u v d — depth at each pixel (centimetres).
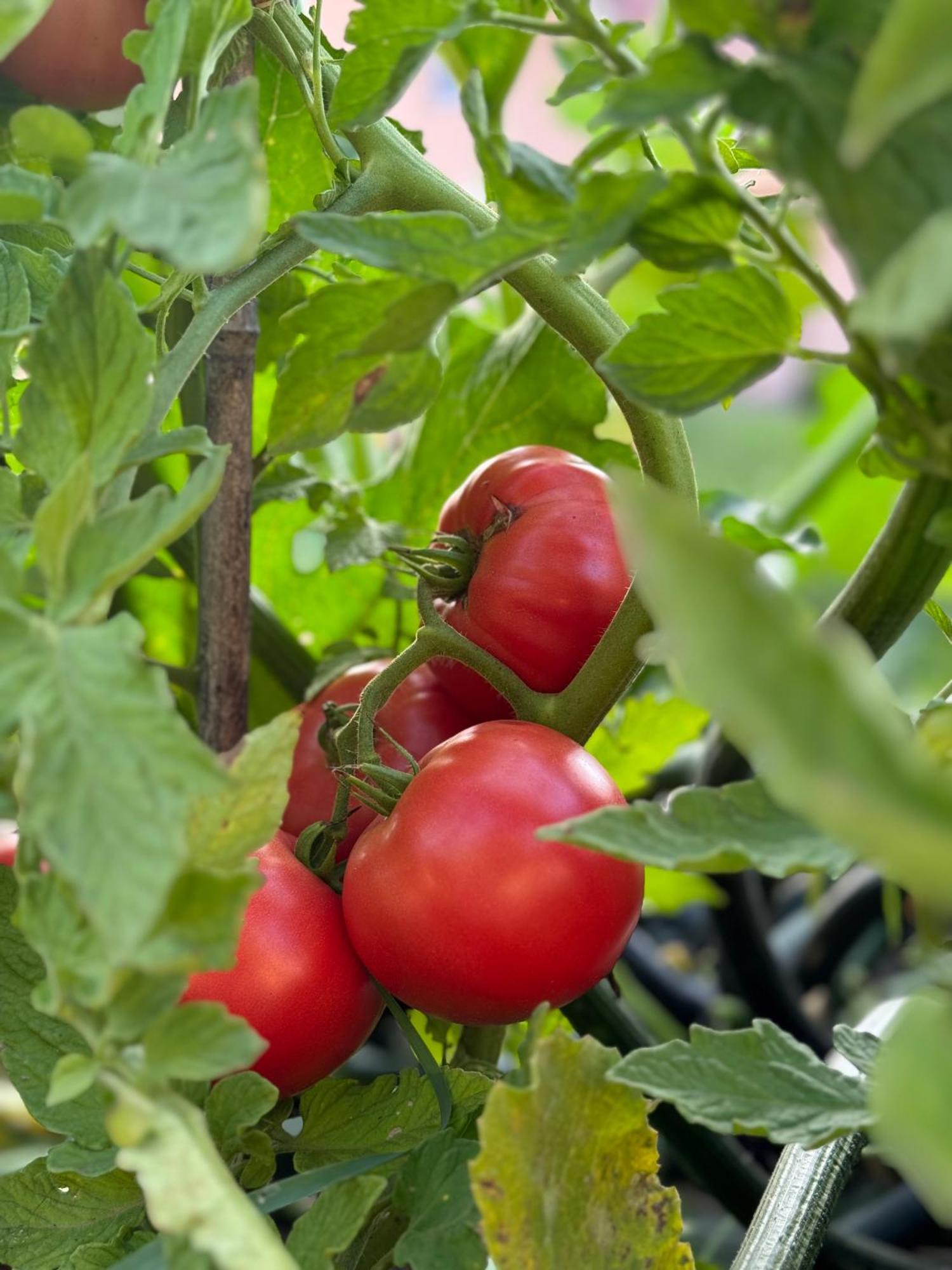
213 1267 24
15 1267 32
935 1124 18
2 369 31
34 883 23
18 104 43
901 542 30
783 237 24
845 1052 30
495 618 42
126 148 26
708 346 26
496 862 35
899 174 20
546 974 36
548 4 43
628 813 24
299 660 59
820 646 15
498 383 58
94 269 25
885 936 80
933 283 17
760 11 21
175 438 27
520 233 25
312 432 29
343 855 44
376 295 27
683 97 22
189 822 25
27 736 21
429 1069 36
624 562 42
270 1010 36
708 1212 71
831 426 93
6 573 23
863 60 21
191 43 28
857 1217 63
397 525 55
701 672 15
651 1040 53
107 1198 34
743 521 58
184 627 61
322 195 40
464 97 26
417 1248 30
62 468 25
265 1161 33
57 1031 33
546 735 39
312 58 41
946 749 26
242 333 45
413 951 36
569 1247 28
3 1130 62
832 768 15
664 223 25
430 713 46
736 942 65
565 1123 28
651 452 40
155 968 22
